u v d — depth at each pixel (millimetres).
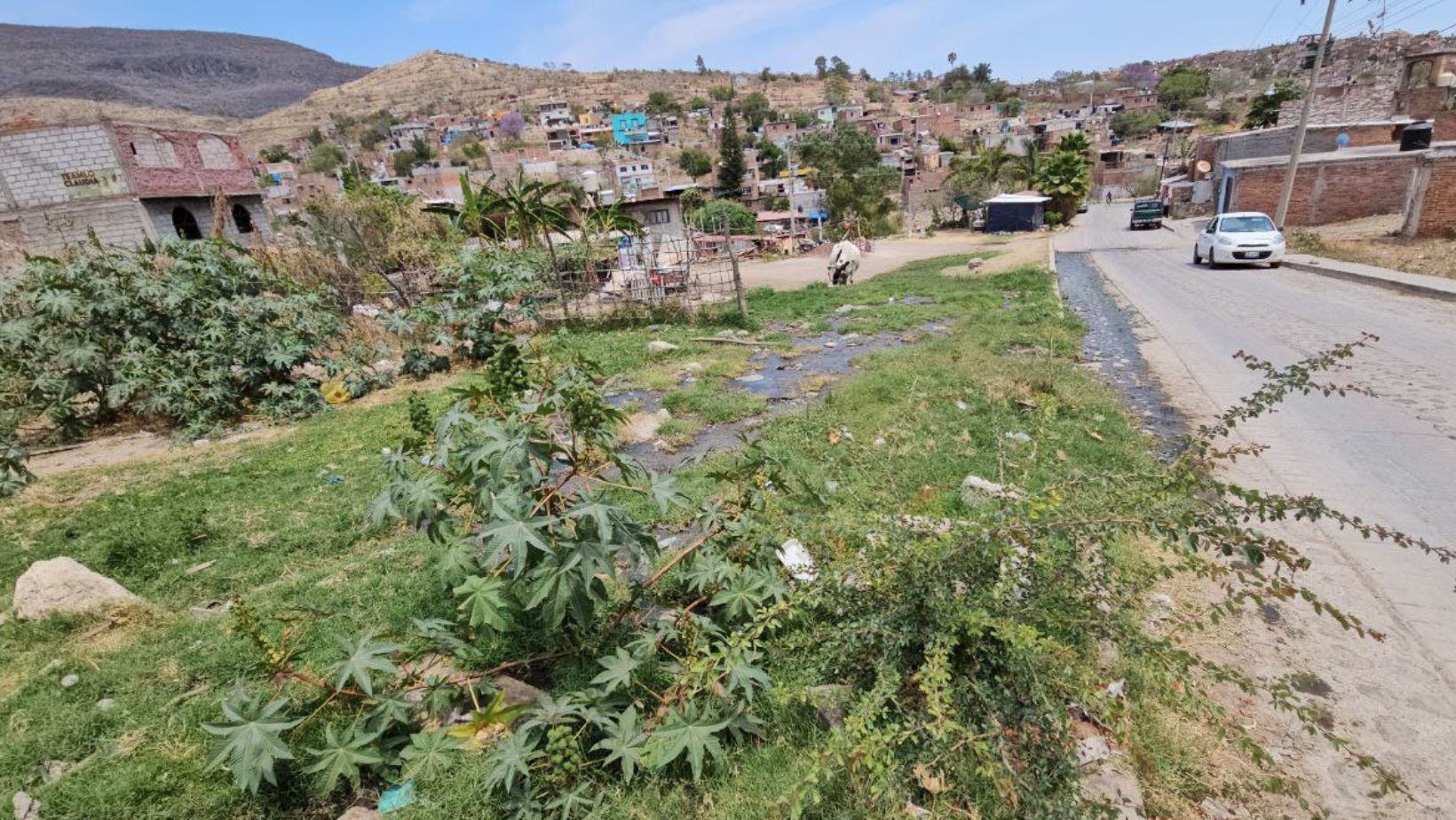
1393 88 31922
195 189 23109
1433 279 12609
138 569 4645
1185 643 3355
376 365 11484
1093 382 7727
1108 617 2635
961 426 6410
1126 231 36469
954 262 24094
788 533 3777
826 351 11070
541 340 12328
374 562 4570
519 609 3287
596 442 3000
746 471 3678
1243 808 2521
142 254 8969
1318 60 20828
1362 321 10227
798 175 71438
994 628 2492
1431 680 3084
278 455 7113
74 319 8125
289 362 9164
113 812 2617
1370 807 2502
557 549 2670
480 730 2883
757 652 2982
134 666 3520
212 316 8969
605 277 17875
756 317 14539
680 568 3826
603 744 2535
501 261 12484
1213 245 17875
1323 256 17688
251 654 3568
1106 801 2340
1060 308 12586
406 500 3092
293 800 2678
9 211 19781
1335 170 24531
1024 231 44094
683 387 9109
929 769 2428
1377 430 5941
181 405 8203
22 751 2932
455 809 2551
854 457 4281
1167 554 4109
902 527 3119
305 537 5004
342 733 2652
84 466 7195
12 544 5137
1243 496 2465
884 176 50812
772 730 2830
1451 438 5652
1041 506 2613
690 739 2512
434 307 11477
